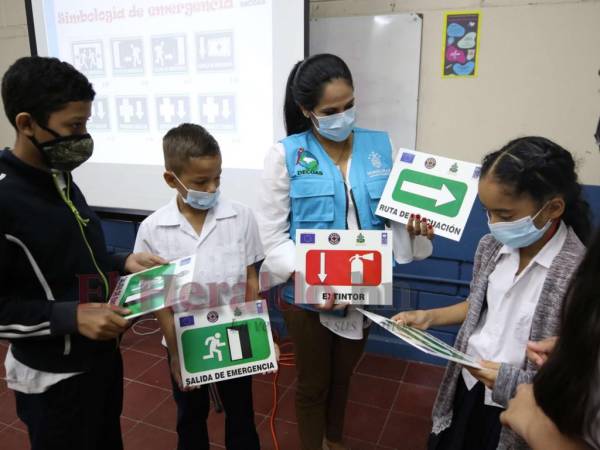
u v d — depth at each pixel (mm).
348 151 1316
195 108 2170
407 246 1294
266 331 1147
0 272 875
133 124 2318
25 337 901
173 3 2092
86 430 1041
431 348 889
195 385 1113
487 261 1007
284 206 1300
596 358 516
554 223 898
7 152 925
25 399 1021
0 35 2764
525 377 808
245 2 1959
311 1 2152
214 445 1732
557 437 583
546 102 1935
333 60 1183
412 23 2002
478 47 1962
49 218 929
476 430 991
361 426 1846
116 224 2809
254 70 2014
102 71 2316
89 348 1005
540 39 1878
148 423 1869
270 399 2021
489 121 2027
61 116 894
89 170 2475
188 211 1282
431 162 1160
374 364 2293
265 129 2059
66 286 981
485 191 872
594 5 1783
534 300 890
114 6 2211
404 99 2104
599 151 1904
